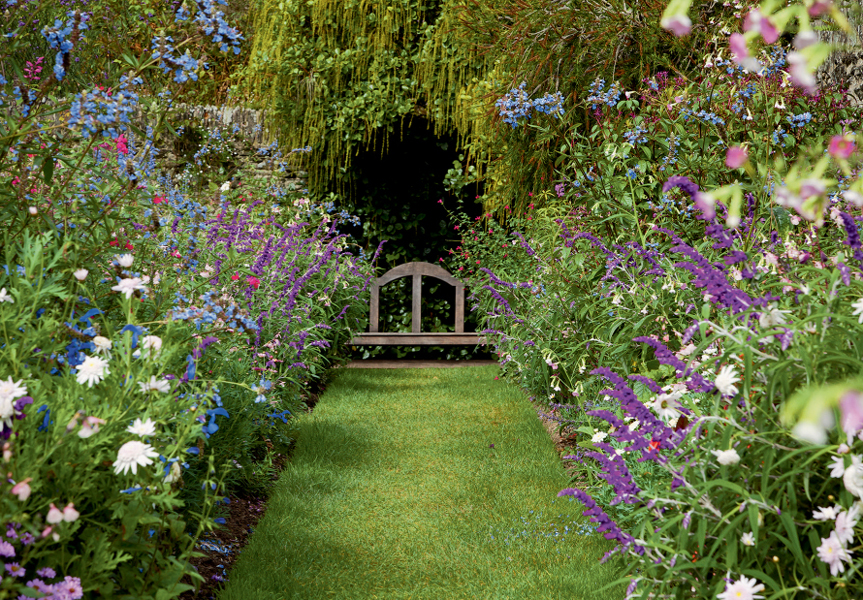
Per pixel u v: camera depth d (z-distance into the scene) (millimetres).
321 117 9906
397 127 10273
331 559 3602
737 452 2211
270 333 5336
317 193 10086
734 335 2287
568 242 5289
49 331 2258
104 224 3010
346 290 8336
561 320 5316
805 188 1449
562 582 3295
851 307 2270
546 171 8086
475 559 3602
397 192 10445
